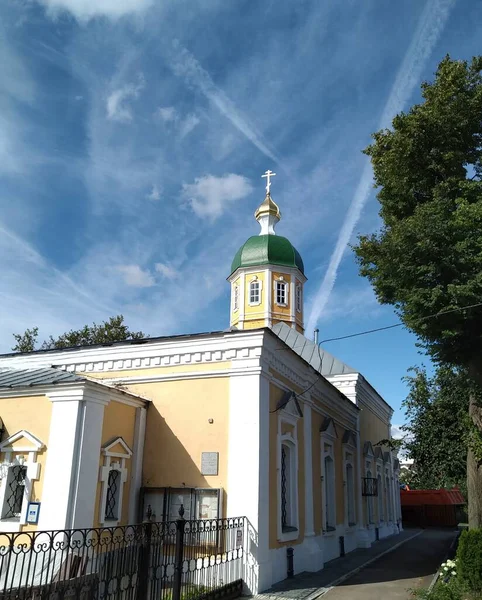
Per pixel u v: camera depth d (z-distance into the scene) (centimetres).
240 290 3094
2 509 1049
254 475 1120
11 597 554
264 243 3117
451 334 1166
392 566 1552
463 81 1398
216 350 1241
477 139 1438
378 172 1514
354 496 2072
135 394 1280
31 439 1065
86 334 3086
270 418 1234
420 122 1392
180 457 1204
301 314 3123
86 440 1037
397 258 1251
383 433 2891
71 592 619
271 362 1262
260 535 1097
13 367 1456
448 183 1349
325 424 1686
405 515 3756
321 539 1562
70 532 690
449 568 1151
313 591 1112
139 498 1190
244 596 1031
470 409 1442
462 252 1166
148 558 762
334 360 2325
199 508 1141
